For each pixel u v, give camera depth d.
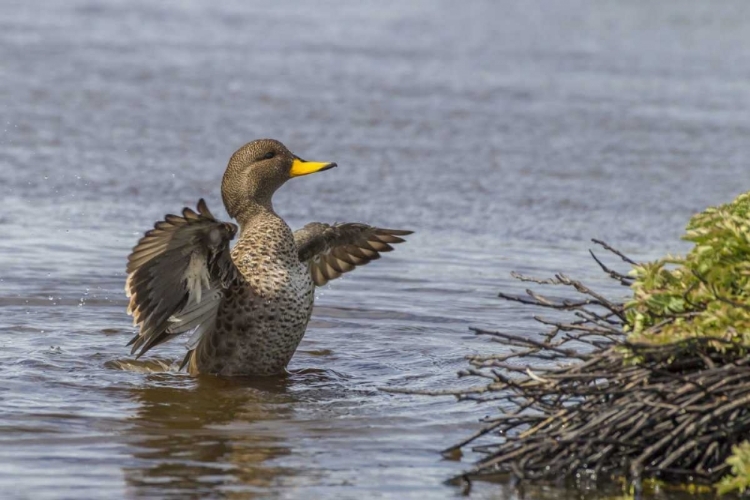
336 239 12.08
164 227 9.77
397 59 30.94
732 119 24.75
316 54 31.28
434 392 8.56
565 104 25.91
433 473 8.38
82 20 35.38
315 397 10.13
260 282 10.73
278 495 7.92
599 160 21.11
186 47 31.59
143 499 7.79
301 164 11.46
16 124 22.14
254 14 38.72
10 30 32.53
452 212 17.61
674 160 21.17
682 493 8.02
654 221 17.31
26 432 9.01
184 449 8.75
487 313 12.93
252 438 9.04
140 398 10.01
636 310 8.75
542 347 8.47
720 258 8.65
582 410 8.30
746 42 34.69
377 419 9.52
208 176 19.30
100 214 16.88
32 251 14.91
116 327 12.27
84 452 8.64
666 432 8.27
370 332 12.30
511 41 34.28
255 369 10.85
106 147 20.91
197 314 10.70
